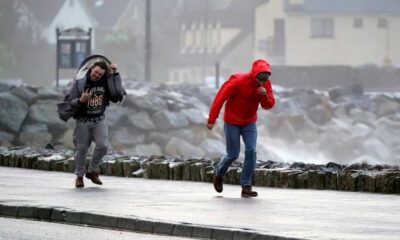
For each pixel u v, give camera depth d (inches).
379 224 613.3
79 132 861.2
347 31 4909.0
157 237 592.7
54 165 1069.8
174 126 2246.6
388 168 952.9
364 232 577.6
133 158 1069.1
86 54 2337.6
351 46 4909.0
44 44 5521.7
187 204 723.4
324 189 876.6
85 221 650.2
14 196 766.5
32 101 2150.6
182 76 6309.1
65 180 933.8
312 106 2687.0
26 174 1013.2
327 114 2667.3
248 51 5999.0
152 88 2564.0
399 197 792.9
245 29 6058.1
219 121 2335.1
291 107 2650.1
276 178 904.9
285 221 625.0
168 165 979.3
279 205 723.4
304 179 887.1
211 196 791.7
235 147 802.8
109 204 713.6
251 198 778.8
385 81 3656.5
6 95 2133.4
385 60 4542.3
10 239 577.3
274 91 2714.1
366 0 4913.9
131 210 674.8
